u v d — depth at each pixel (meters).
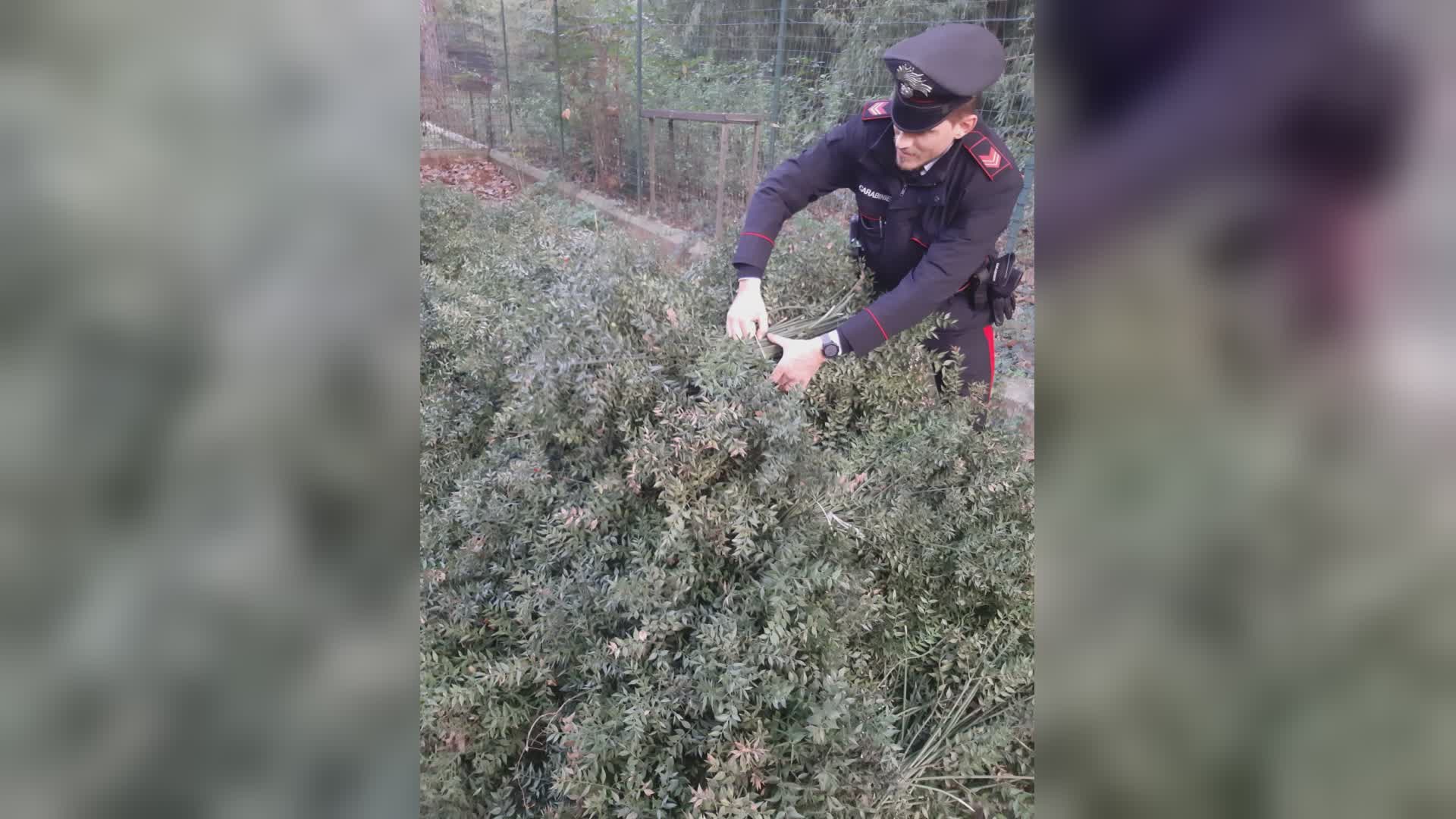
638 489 1.31
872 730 1.14
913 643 1.42
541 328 1.50
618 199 6.01
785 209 1.93
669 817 1.14
